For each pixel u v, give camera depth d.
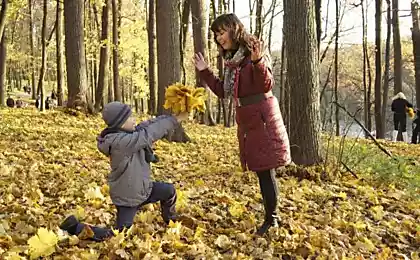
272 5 24.58
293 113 7.61
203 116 21.64
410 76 37.03
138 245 3.82
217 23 4.22
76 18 16.19
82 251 3.72
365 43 25.06
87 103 16.56
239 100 4.32
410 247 4.84
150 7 21.31
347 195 6.54
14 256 3.47
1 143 9.62
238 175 7.41
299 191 6.27
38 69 42.12
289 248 4.25
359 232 4.98
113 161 4.01
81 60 16.38
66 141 10.62
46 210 4.88
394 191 6.99
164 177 7.10
